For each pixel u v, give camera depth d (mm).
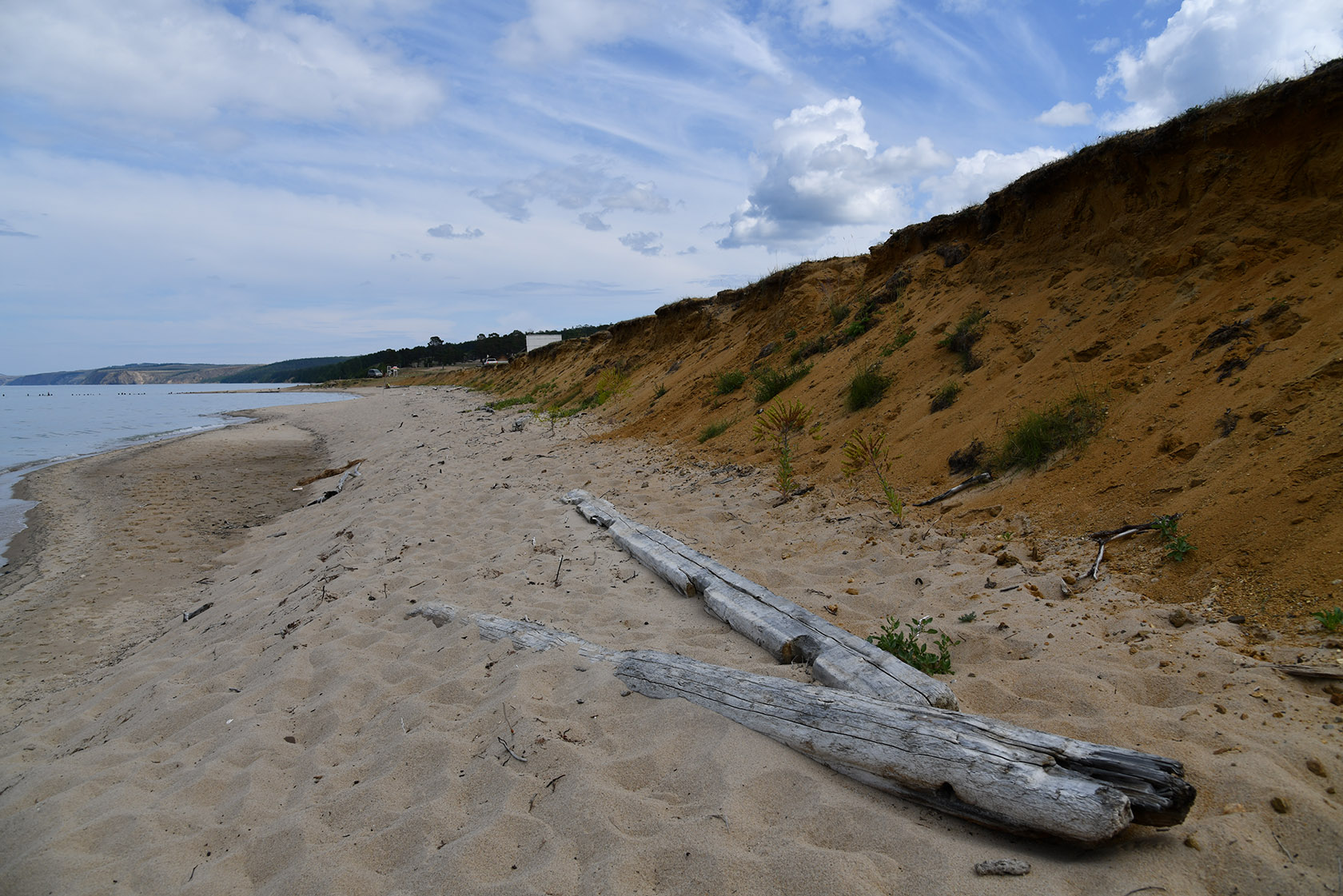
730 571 5141
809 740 2938
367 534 8156
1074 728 2889
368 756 3564
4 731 5238
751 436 10867
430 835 2863
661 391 18266
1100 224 8328
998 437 6785
